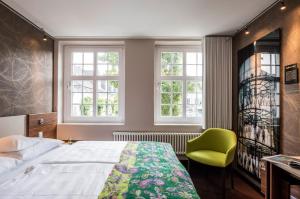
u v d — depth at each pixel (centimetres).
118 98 393
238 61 335
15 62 265
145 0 234
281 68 232
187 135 360
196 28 323
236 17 281
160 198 122
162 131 368
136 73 366
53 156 205
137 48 367
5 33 246
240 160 329
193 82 393
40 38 326
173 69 394
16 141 195
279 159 189
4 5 243
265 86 260
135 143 269
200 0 235
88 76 392
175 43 384
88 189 131
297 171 161
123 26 313
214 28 323
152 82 367
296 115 208
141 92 367
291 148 215
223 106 359
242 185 294
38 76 321
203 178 316
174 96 393
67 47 391
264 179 229
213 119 358
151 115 367
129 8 254
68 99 392
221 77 359
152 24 305
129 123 368
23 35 282
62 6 250
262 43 267
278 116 234
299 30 206
